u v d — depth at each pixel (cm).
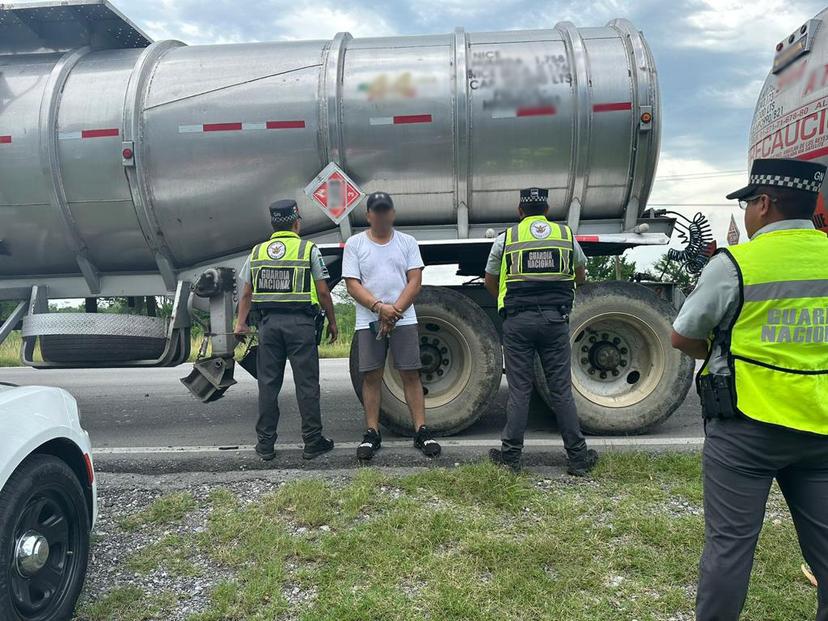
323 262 480
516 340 413
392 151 497
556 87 485
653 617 253
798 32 422
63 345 504
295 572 289
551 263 408
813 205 207
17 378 1050
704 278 210
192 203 513
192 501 370
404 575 284
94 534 336
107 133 502
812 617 252
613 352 518
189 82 509
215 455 471
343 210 499
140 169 503
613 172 498
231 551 309
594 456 415
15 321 554
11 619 220
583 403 503
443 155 495
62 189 512
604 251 563
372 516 345
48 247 536
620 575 284
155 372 1128
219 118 500
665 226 529
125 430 597
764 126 462
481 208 517
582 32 509
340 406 688
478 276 655
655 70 486
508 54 494
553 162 495
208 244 536
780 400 195
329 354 1356
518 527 328
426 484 380
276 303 441
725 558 203
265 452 454
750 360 200
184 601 272
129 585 285
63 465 259
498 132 489
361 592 272
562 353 412
